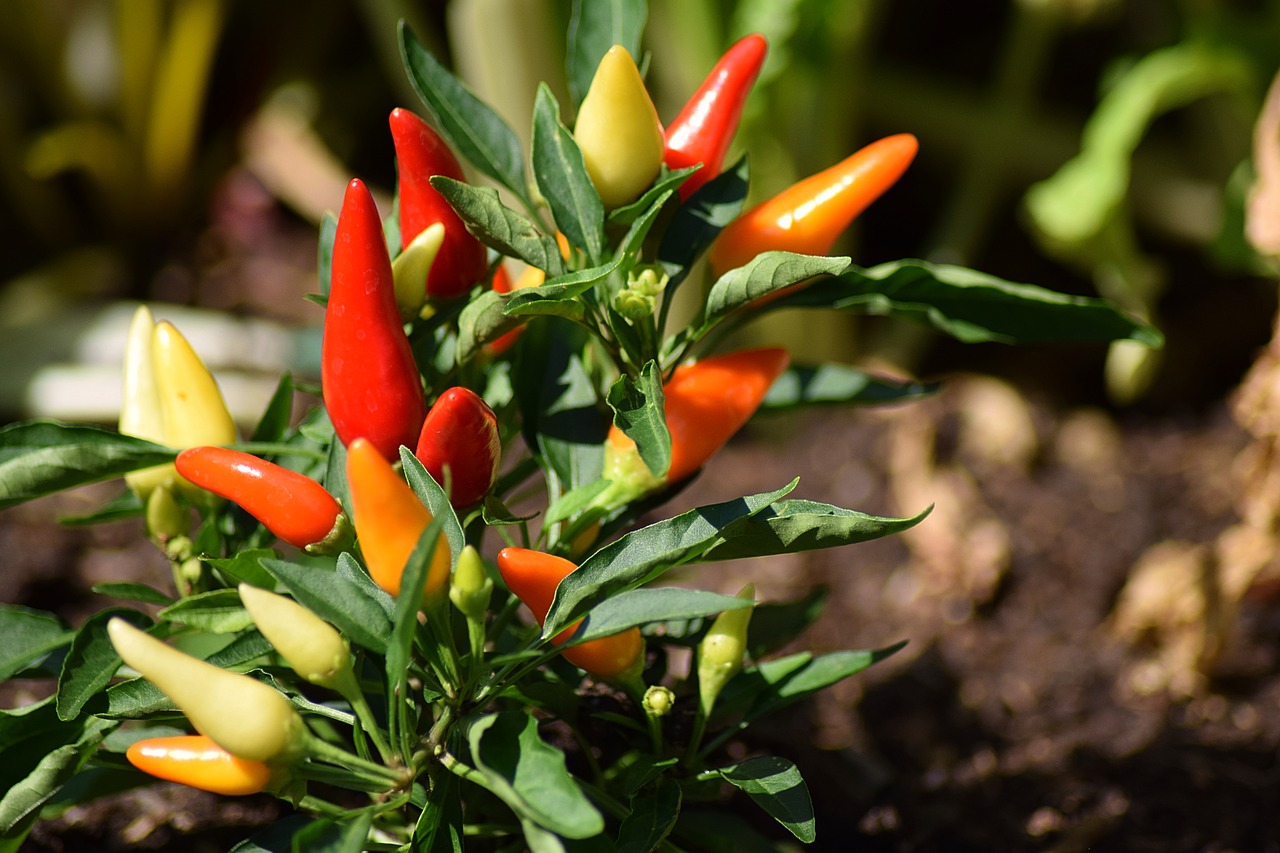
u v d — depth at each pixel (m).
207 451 0.44
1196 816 0.56
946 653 0.68
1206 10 0.81
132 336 0.48
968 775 0.59
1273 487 0.61
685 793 0.46
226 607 0.44
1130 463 0.81
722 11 0.79
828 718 0.61
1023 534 0.75
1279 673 0.64
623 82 0.44
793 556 0.75
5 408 0.84
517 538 0.61
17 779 0.45
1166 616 0.66
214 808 0.54
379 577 0.42
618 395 0.44
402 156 0.45
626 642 0.45
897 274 0.47
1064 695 0.64
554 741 0.51
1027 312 0.48
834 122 0.82
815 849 0.54
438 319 0.46
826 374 0.51
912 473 0.79
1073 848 0.55
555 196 0.45
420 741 0.44
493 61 0.72
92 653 0.45
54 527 0.75
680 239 0.46
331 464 0.46
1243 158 0.86
